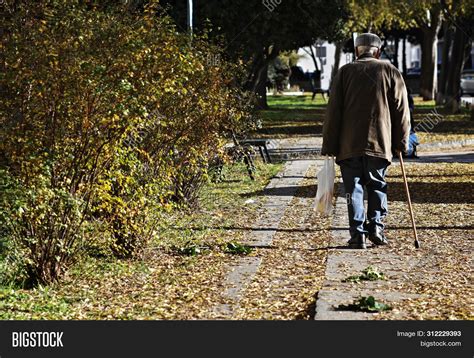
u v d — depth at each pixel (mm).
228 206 19375
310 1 35281
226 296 11148
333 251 13883
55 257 11836
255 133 41344
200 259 13633
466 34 59906
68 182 11688
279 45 35938
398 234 15438
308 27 35906
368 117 14250
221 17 33719
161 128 13906
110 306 10844
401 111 14430
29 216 11414
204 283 11984
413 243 14531
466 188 22500
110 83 11227
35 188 11148
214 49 17219
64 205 11672
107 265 12930
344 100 14398
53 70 11172
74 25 11547
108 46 11547
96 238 12758
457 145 38969
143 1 14875
